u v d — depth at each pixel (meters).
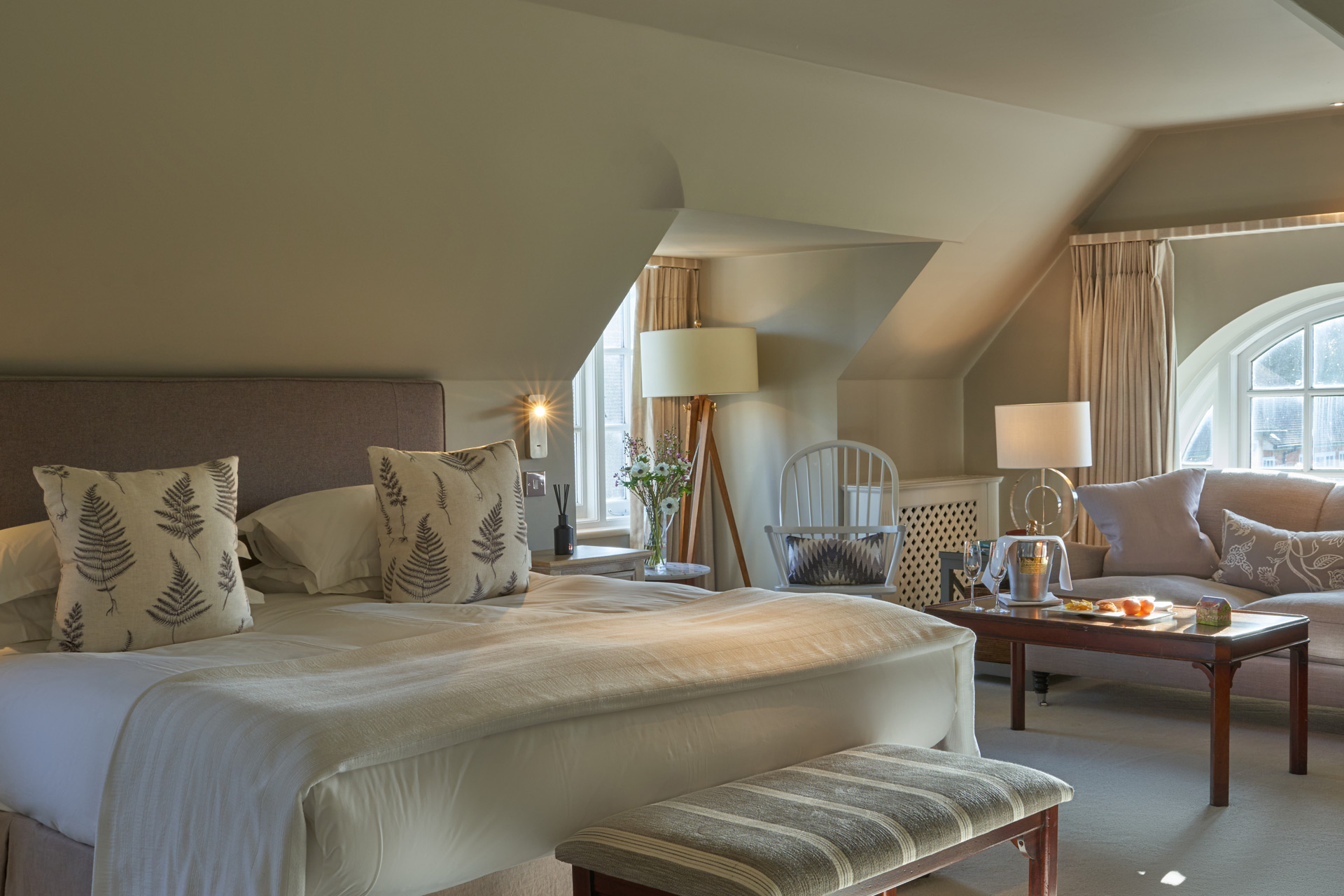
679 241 5.41
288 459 3.99
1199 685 4.34
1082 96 4.73
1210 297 5.77
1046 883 2.46
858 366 5.84
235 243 3.58
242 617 3.06
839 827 2.07
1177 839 3.13
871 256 5.64
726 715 2.54
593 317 4.75
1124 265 5.80
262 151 3.36
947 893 2.85
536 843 2.17
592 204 4.17
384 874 1.94
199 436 3.77
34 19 2.76
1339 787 3.56
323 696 2.16
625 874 2.00
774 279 6.05
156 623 2.88
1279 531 4.68
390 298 4.09
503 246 4.15
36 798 2.44
